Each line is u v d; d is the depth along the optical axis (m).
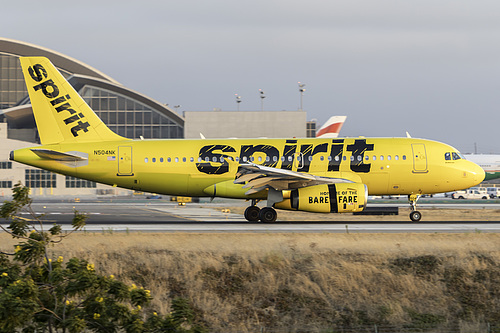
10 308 59.31
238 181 144.25
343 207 145.50
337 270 101.69
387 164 154.00
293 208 146.62
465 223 155.00
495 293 98.00
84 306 66.06
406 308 94.75
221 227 142.50
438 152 156.62
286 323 91.25
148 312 92.00
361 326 89.94
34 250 67.69
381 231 133.12
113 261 104.38
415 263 104.62
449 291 98.88
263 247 109.75
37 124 156.62
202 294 97.44
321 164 153.12
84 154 155.00
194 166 154.62
